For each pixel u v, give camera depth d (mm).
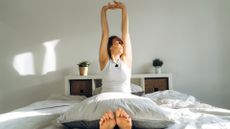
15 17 3336
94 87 2900
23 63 3314
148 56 3113
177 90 3061
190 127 1363
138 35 3127
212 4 3023
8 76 3336
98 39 3186
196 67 3043
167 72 3086
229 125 1388
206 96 3020
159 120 1322
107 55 1986
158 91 2668
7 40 3346
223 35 3004
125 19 2107
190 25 3059
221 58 3008
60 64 3250
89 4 3203
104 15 2137
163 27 3096
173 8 3084
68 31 3238
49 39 3271
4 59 3346
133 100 1429
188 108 1963
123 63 1953
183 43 3066
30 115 1784
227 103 2986
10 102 3320
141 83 2873
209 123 1441
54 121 1583
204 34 3035
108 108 1357
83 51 3209
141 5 3125
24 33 3318
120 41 2027
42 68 3281
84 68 2973
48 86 3266
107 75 1915
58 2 3262
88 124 1365
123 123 1248
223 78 3000
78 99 2479
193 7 3055
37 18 3299
